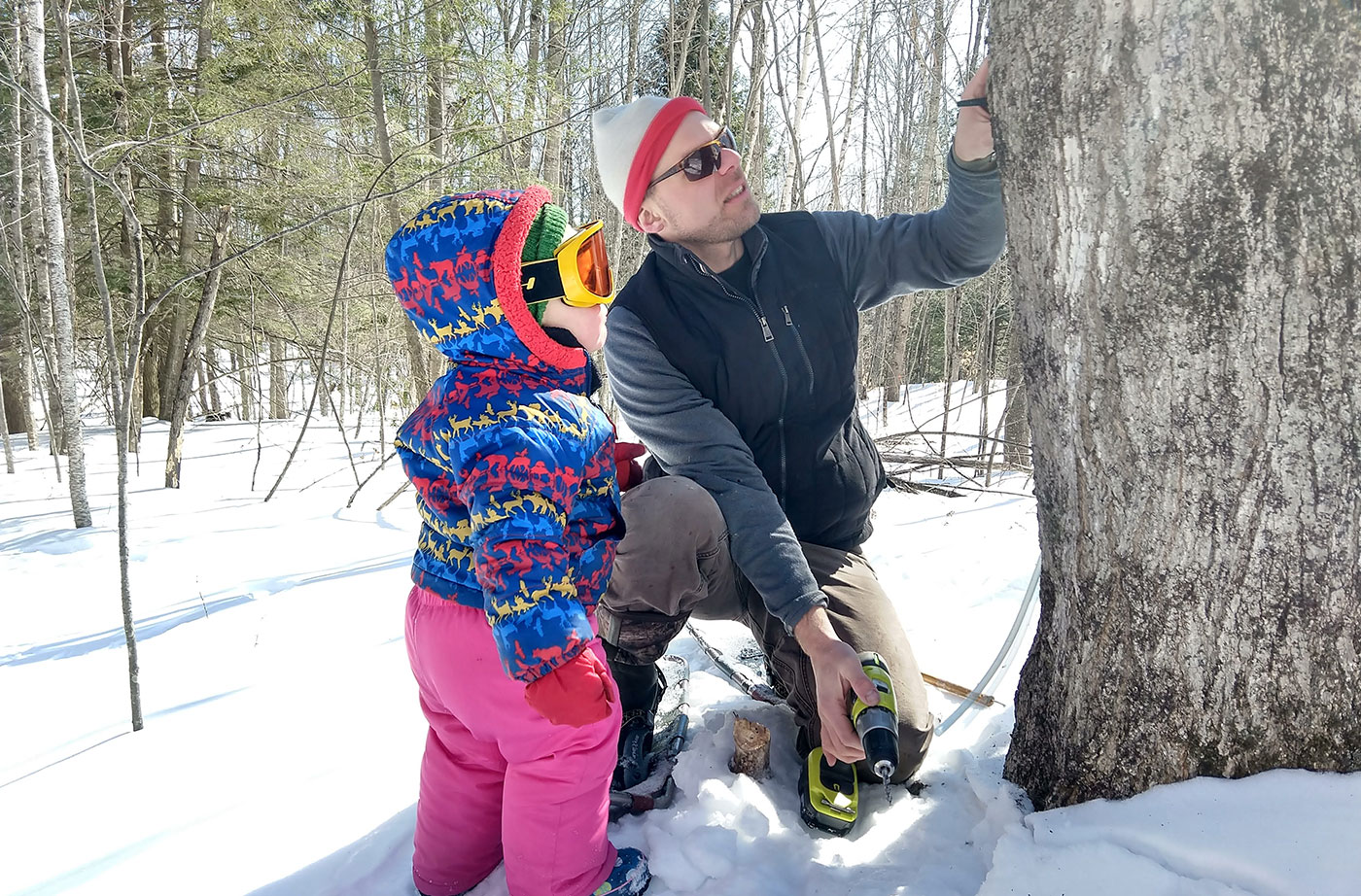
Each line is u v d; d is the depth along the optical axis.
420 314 1.42
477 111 8.63
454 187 8.92
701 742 1.86
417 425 1.42
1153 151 1.12
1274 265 1.07
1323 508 1.11
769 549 1.64
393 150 8.30
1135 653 1.28
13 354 13.35
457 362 1.44
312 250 11.96
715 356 1.85
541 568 1.25
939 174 13.37
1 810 1.84
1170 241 1.13
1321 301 1.07
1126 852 1.17
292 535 5.05
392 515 5.65
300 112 8.95
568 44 9.39
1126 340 1.20
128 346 2.39
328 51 8.02
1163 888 1.11
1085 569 1.35
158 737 2.18
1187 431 1.17
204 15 9.44
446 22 8.09
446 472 1.42
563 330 1.45
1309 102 1.02
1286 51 1.01
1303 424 1.10
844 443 1.98
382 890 1.52
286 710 2.29
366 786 1.86
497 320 1.36
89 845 1.68
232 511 6.12
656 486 1.74
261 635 3.04
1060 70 1.19
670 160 1.76
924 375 18.61
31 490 8.02
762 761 1.74
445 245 1.36
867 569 1.99
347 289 9.25
